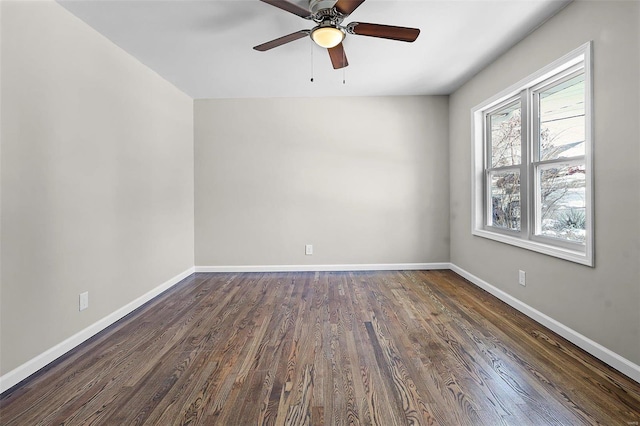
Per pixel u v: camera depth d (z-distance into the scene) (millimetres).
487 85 3299
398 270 4363
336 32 2111
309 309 2916
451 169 4273
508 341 2248
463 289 3494
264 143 4312
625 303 1819
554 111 2539
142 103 3135
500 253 3148
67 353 2139
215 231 4352
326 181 4336
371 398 1623
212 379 1810
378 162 4336
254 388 1718
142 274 3117
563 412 1506
